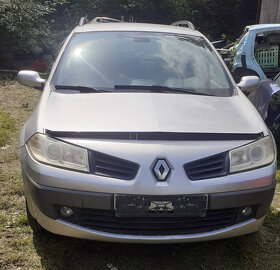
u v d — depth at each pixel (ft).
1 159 15.43
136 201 8.79
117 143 9.09
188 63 12.91
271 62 24.70
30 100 24.41
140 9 47.03
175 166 8.91
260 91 17.38
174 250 10.61
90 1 43.14
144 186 8.75
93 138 9.21
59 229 9.30
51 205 9.12
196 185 8.89
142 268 9.93
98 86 11.60
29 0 33.94
